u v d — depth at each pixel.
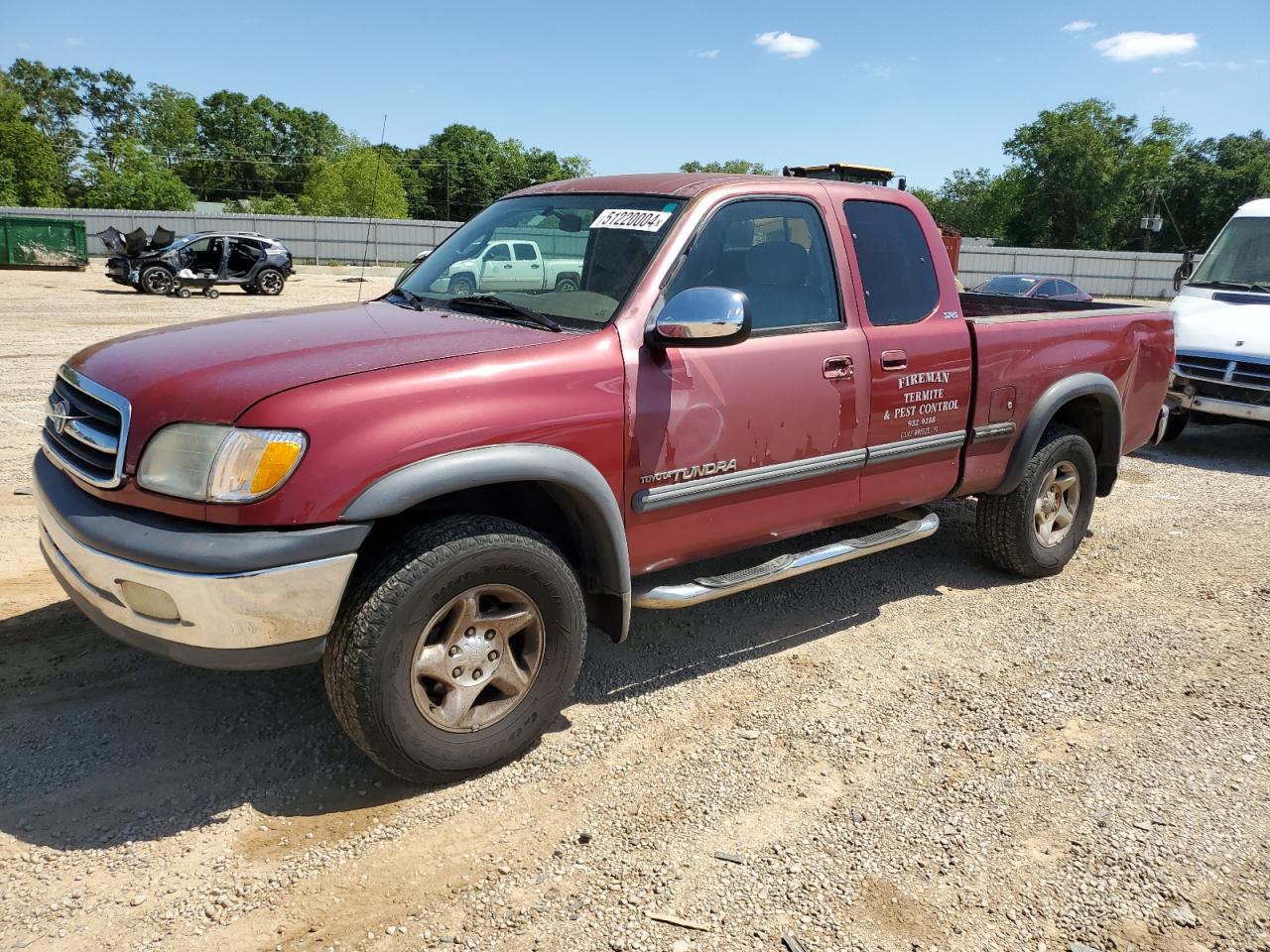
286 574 2.54
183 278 21.56
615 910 2.49
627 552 3.24
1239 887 2.67
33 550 4.79
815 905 2.54
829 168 6.46
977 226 81.94
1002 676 3.92
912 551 5.49
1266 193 62.41
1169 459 8.42
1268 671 4.03
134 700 3.40
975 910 2.54
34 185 70.75
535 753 3.22
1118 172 65.88
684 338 3.12
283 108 109.81
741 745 3.33
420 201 85.81
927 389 4.14
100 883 2.49
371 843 2.71
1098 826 2.92
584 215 3.70
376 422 2.65
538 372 2.95
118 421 2.78
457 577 2.80
